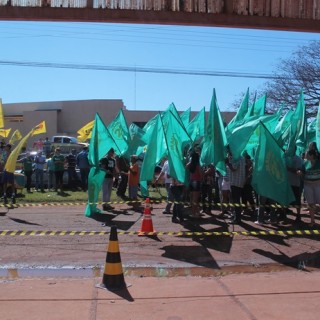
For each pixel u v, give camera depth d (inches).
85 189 783.7
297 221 436.1
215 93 411.8
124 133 638.5
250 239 375.6
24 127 1956.2
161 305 214.4
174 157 415.2
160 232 389.4
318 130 408.8
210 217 475.8
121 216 488.4
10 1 210.5
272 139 391.2
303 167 430.6
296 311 206.2
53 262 303.7
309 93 1311.5
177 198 441.7
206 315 201.0
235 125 482.0
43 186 784.9
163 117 470.0
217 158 405.4
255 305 214.7
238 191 433.7
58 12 213.3
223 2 224.1
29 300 220.4
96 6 215.3
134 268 291.0
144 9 219.0
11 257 316.2
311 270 288.8
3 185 605.6
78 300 220.7
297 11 230.2
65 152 1128.8
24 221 455.2
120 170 629.9
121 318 197.0
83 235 385.4
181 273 280.1
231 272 283.7
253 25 229.0
